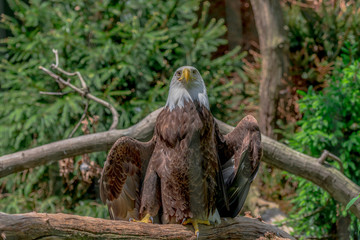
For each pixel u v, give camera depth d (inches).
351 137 378.3
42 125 435.2
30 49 465.1
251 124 234.4
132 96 475.8
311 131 390.6
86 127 373.1
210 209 226.8
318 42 557.0
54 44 472.1
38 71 467.2
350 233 369.4
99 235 188.1
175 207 225.1
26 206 452.8
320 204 395.5
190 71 231.1
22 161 343.6
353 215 365.1
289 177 429.1
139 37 454.0
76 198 464.8
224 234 227.5
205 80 461.1
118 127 443.5
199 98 232.8
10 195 468.4
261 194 469.4
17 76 461.4
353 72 389.7
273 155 352.2
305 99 401.4
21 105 458.9
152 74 473.4
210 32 448.8
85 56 472.4
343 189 347.9
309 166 351.9
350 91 383.9
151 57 463.8
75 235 182.2
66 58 473.7
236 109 475.2
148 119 349.1
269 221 427.8
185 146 224.5
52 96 458.3
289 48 538.3
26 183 475.8
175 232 210.8
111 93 444.1
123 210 235.8
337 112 383.9
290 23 562.9
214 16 450.0
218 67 470.9
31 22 478.6
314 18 577.0
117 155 226.5
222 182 234.7
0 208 448.1
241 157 233.0
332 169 353.4
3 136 461.7
